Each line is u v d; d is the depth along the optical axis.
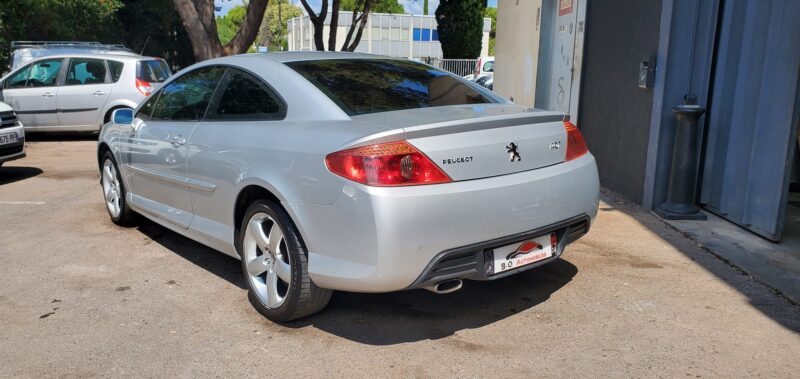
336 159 3.19
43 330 3.72
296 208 3.39
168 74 12.99
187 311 3.97
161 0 26.03
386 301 4.05
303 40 49.22
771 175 4.97
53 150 10.77
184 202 4.57
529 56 10.04
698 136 5.63
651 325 3.63
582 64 7.77
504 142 3.38
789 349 3.34
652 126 5.90
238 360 3.33
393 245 3.04
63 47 13.97
